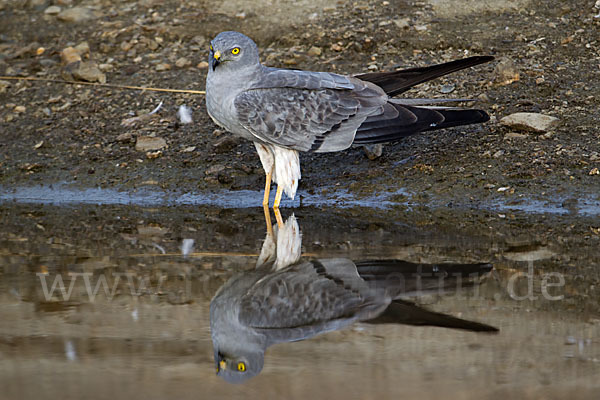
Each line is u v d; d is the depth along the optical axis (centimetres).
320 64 1434
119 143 1318
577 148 1134
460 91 1313
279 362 617
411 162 1185
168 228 1034
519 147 1164
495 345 627
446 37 1458
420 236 940
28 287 804
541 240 905
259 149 1117
